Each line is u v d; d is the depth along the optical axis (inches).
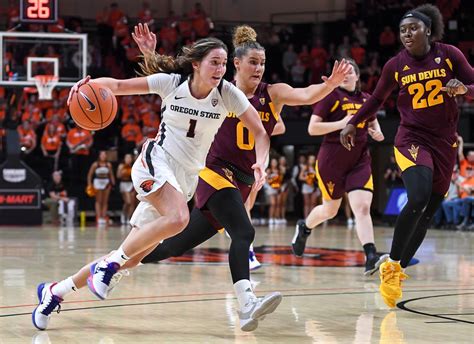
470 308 244.2
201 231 225.1
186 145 205.5
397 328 209.0
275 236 595.2
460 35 941.8
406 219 241.3
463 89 229.8
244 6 1071.6
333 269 358.0
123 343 188.2
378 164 944.3
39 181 724.7
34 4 681.0
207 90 202.5
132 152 874.1
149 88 203.9
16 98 717.9
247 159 228.5
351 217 798.5
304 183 832.9
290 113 915.4
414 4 981.2
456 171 708.7
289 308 243.0
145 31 219.3
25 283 295.6
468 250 474.9
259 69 234.2
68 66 708.7
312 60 973.2
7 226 709.3
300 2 1067.3
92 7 1032.2
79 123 204.1
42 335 197.3
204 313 230.2
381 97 262.1
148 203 209.0
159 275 325.1
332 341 191.3
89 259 395.2
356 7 1034.7
